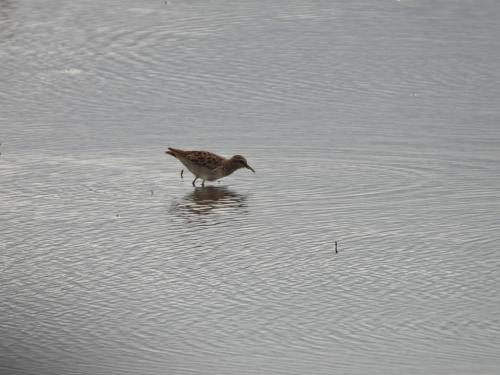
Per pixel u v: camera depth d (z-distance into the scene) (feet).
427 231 58.70
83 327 47.09
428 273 52.39
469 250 55.57
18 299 50.16
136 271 53.31
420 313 47.73
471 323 46.65
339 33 104.17
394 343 44.93
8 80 92.17
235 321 47.32
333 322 47.03
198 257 55.21
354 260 54.39
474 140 76.74
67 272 53.36
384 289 50.44
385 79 91.09
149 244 57.26
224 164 68.28
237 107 85.15
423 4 114.11
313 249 56.13
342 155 74.02
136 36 104.22
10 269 53.78
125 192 66.64
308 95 87.66
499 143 76.13
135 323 47.39
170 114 83.66
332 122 81.30
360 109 84.23
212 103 86.17
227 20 109.29
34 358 44.24
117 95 88.43
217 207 63.62
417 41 101.14
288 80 91.35
